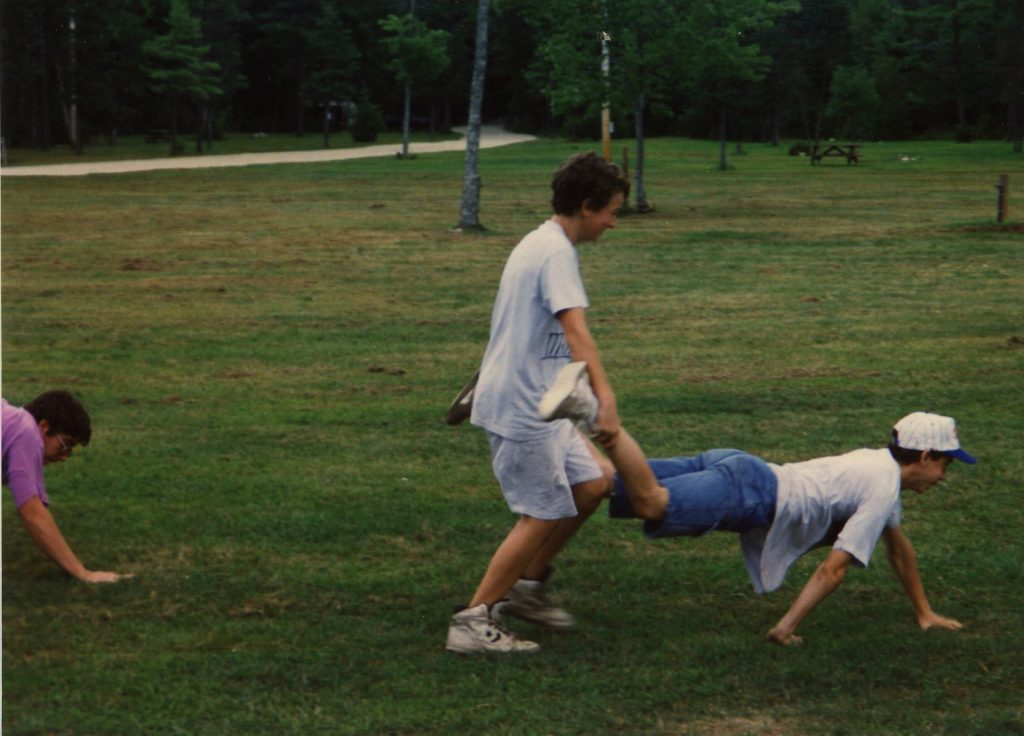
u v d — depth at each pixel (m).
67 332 12.44
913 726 3.95
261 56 107.00
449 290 15.84
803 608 4.57
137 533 5.89
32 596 5.00
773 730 3.91
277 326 12.94
